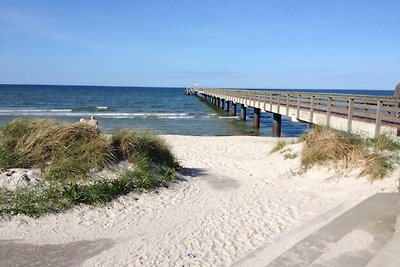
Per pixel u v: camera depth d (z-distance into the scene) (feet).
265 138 53.47
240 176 27.68
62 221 16.62
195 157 37.19
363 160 23.80
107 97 216.33
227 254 14.15
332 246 12.22
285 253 11.91
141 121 88.58
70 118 91.20
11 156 21.11
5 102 154.40
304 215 18.39
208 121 92.02
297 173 26.50
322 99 43.50
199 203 20.58
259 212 19.07
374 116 29.81
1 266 12.61
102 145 23.15
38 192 18.60
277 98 56.54
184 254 14.11
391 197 17.53
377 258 10.89
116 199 19.65
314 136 28.86
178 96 245.45
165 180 23.53
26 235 15.10
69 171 20.77
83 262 13.21
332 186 22.88
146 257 13.78
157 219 17.87
